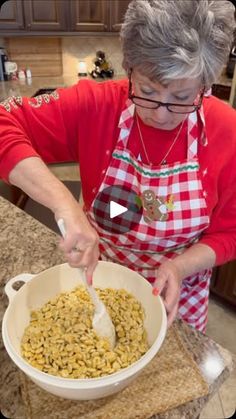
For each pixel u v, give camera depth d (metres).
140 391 0.62
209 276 1.05
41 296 0.73
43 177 0.69
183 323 0.76
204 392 0.62
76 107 0.85
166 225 0.90
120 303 0.73
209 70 0.62
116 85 0.88
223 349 0.71
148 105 0.70
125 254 0.99
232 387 1.54
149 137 0.83
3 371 0.65
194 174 0.86
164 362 0.67
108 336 0.65
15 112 0.83
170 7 0.57
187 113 0.70
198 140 0.84
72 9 2.77
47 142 0.87
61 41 3.19
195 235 0.93
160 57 0.58
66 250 0.60
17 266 0.90
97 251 0.63
